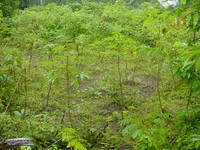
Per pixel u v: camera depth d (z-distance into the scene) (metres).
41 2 19.31
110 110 5.02
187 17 2.88
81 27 8.74
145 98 5.67
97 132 3.86
